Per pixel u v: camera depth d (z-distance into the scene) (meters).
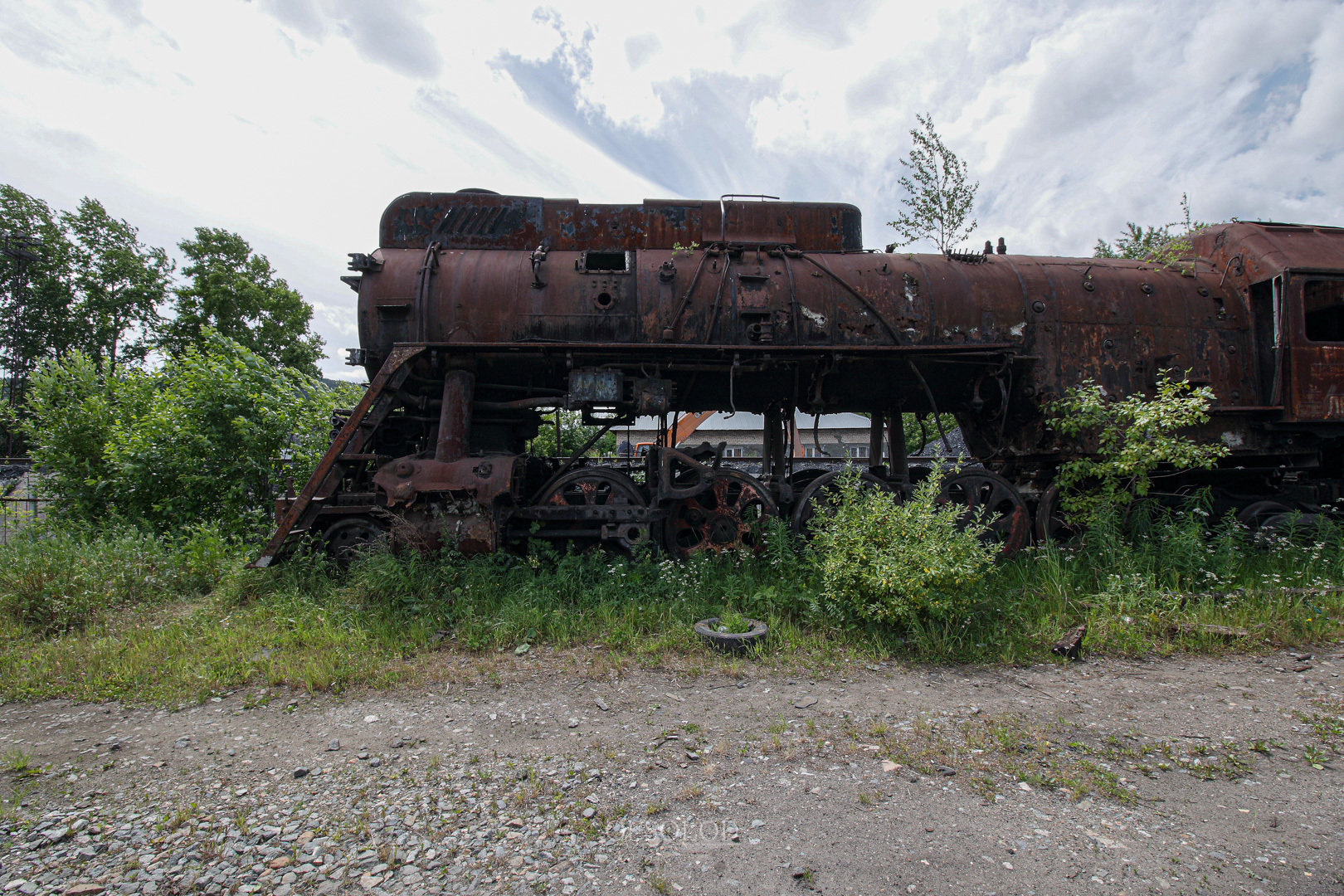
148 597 6.13
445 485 6.05
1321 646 4.72
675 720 3.48
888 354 6.91
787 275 7.04
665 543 6.71
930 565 4.59
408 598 5.30
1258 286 7.47
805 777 2.85
